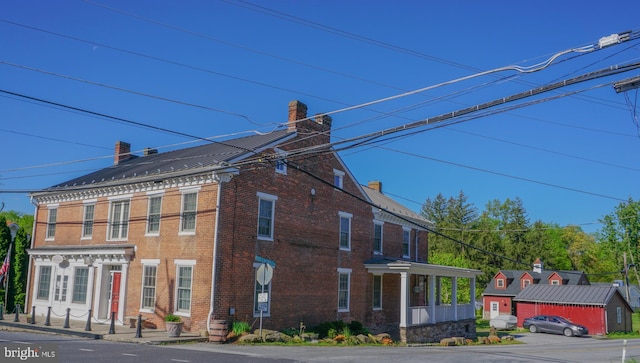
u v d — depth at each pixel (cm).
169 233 2509
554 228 9875
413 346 2609
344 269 3061
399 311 3512
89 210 2967
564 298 5262
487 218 9900
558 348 2888
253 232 2498
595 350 2775
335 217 3044
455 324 3456
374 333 3253
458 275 3559
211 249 2322
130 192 2744
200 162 2577
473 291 3753
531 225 9406
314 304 2816
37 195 3234
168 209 2545
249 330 2302
